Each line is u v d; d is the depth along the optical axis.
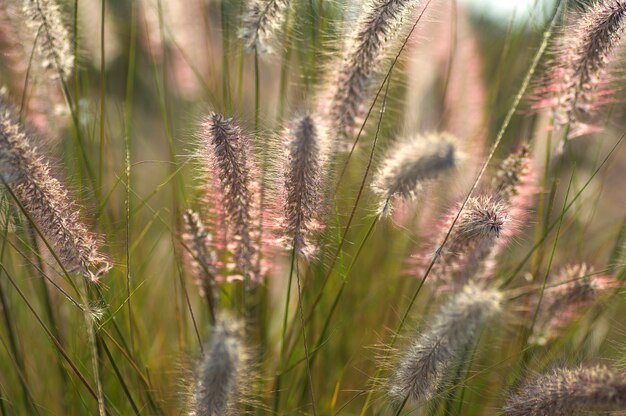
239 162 0.68
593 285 0.75
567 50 0.74
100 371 0.73
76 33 0.76
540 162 0.80
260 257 0.73
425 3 0.71
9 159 0.65
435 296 0.76
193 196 0.77
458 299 0.67
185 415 0.70
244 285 0.74
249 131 0.70
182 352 0.73
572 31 0.73
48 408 0.76
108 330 0.73
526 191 0.77
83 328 0.73
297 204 0.68
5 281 0.76
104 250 0.74
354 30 0.71
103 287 0.70
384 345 0.72
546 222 0.76
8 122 0.65
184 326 0.78
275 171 0.69
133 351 0.73
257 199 0.70
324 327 0.74
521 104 0.84
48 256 0.71
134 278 0.77
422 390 0.68
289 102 0.77
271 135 0.71
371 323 0.81
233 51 0.78
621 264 0.75
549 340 0.77
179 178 0.79
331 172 0.71
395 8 0.70
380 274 0.83
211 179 0.70
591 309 0.77
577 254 0.83
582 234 0.84
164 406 0.75
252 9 0.73
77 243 0.67
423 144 0.71
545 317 0.76
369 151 0.77
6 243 0.76
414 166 0.70
